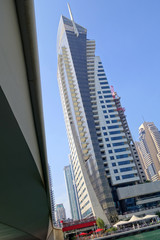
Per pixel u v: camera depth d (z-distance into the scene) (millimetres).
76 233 76188
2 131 5141
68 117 125500
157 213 86250
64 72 135625
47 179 14148
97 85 129000
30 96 7691
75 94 126688
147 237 43969
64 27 142875
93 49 141625
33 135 8695
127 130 151375
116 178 102812
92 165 103688
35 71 6758
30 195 12016
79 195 116438
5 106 4410
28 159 7617
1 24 4109
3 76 4086
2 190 8633
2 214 11812
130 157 108812
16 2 5078
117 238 53344
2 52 4137
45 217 24906
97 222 75438
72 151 122562
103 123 117312
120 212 97000
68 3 151375
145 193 98188
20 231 18922
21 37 5859
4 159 6426
